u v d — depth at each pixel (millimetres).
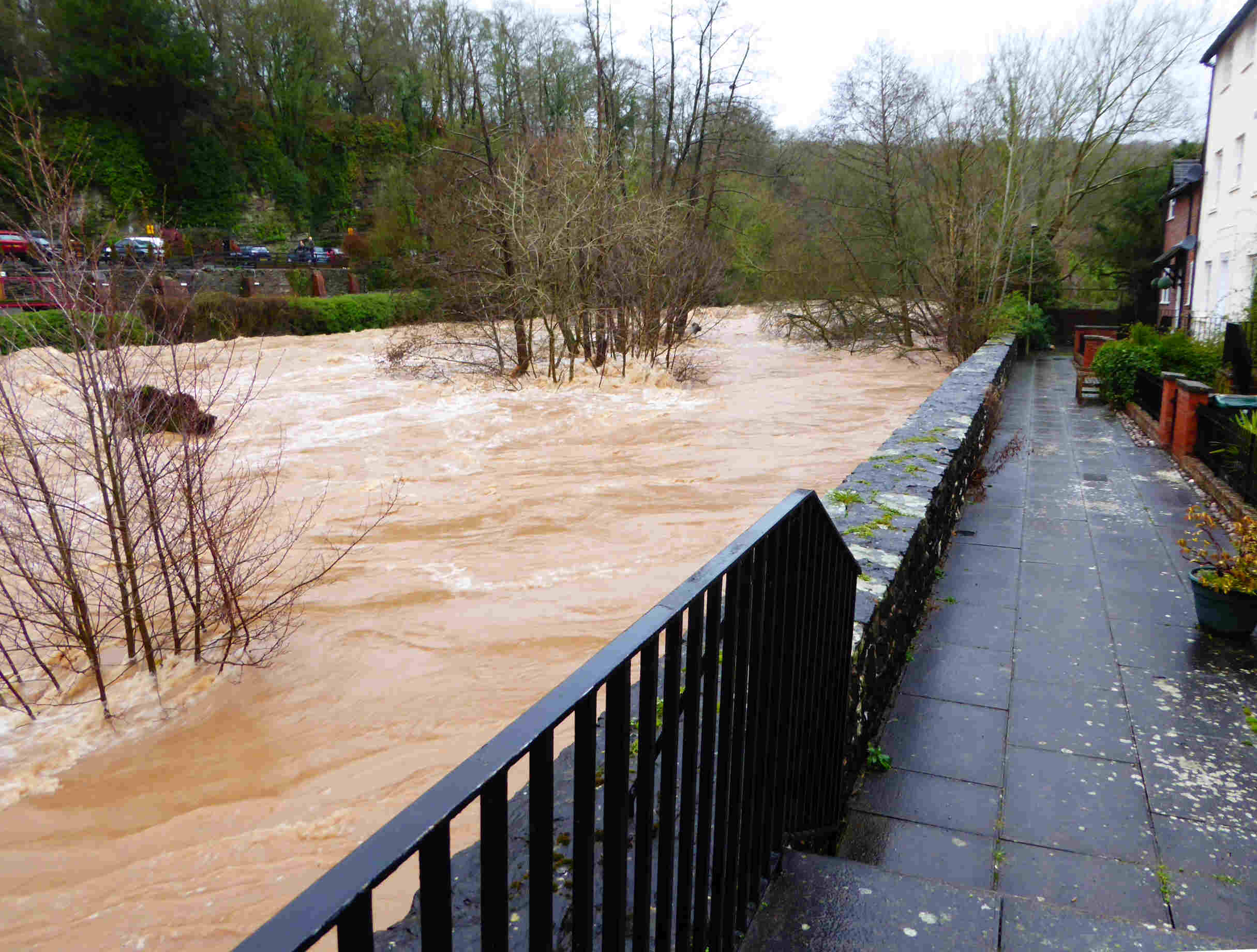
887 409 17312
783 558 2342
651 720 1506
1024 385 20172
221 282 35625
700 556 8531
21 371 7254
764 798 2359
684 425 15695
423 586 7848
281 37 54031
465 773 957
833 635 3145
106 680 6125
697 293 22812
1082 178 33969
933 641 5660
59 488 8031
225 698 5871
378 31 58875
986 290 25000
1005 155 28031
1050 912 2436
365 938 793
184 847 4348
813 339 28438
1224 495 8664
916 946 2303
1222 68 23188
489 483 11648
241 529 6898
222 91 50375
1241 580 5539
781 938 2299
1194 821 3738
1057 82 31828
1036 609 6184
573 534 9328
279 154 53844
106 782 4949
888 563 4719
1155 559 7262
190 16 50625
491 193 20953
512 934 1727
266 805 4711
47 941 3709
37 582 5910
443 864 901
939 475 6703
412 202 41875
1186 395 10656
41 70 44219
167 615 7074
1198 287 25312
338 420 16359
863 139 27516
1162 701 4820
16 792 4855
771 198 35656
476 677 6129
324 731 5457
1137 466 10930
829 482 11375
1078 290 35031
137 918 3820
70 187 6652
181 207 47875
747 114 32031
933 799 3918
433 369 21734
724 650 1943
